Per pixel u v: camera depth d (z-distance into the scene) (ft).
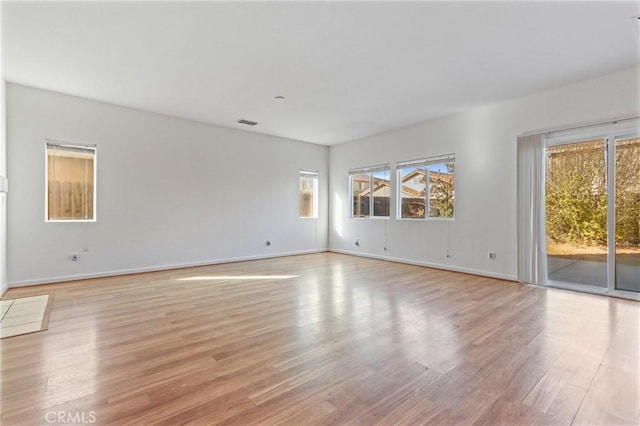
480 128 16.20
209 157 19.13
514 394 5.74
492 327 9.02
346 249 24.12
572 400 5.55
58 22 8.73
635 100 11.59
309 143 24.44
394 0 7.82
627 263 12.24
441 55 10.71
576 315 10.03
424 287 13.70
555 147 14.35
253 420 5.01
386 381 6.18
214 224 19.38
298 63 11.31
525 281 14.39
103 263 15.56
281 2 7.91
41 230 13.97
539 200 13.96
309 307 10.88
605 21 8.68
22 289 13.14
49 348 7.61
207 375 6.40
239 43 9.93
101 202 15.47
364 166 22.72
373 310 10.55
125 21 8.73
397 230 20.43
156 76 12.43
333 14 8.42
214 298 11.99
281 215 22.75
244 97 14.75
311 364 6.86
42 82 13.10
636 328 8.91
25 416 5.08
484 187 16.03
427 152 18.67
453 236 17.39
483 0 7.82
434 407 5.36
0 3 7.84
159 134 17.22
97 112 15.30
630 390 5.85
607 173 12.51
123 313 10.21
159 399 5.57
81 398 5.58
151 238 16.99
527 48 10.21
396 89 13.73
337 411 5.25
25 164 13.57
